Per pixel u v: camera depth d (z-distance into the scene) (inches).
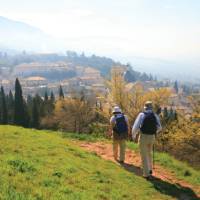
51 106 4010.8
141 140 589.9
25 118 3617.1
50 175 468.4
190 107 1504.7
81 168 549.6
